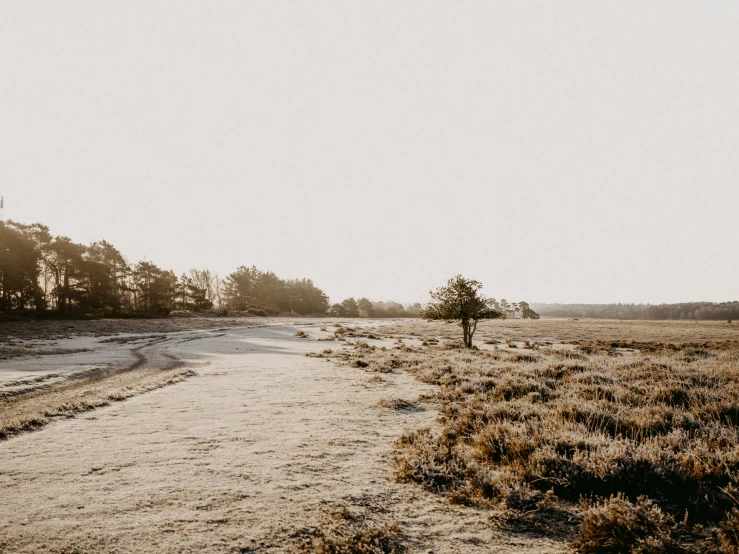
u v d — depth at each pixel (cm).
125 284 8069
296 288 12962
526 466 579
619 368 1600
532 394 1041
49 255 6488
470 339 3012
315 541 407
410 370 1700
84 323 5206
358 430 816
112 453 675
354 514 469
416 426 851
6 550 393
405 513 477
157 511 474
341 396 1156
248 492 526
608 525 418
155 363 2022
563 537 431
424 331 5394
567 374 1467
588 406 867
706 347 3347
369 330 5472
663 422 764
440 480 566
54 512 471
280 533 428
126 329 4725
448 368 1620
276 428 827
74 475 581
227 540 413
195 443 727
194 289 9275
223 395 1171
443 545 411
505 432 693
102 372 1745
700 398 999
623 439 695
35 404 1123
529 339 4297
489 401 1058
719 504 481
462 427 798
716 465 564
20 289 5766
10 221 6284
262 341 3562
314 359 2152
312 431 806
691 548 400
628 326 7200
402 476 572
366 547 393
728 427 777
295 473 591
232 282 11319
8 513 469
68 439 753
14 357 2162
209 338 3859
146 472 593
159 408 1009
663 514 454
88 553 391
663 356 2278
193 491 529
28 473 589
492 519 463
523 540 423
